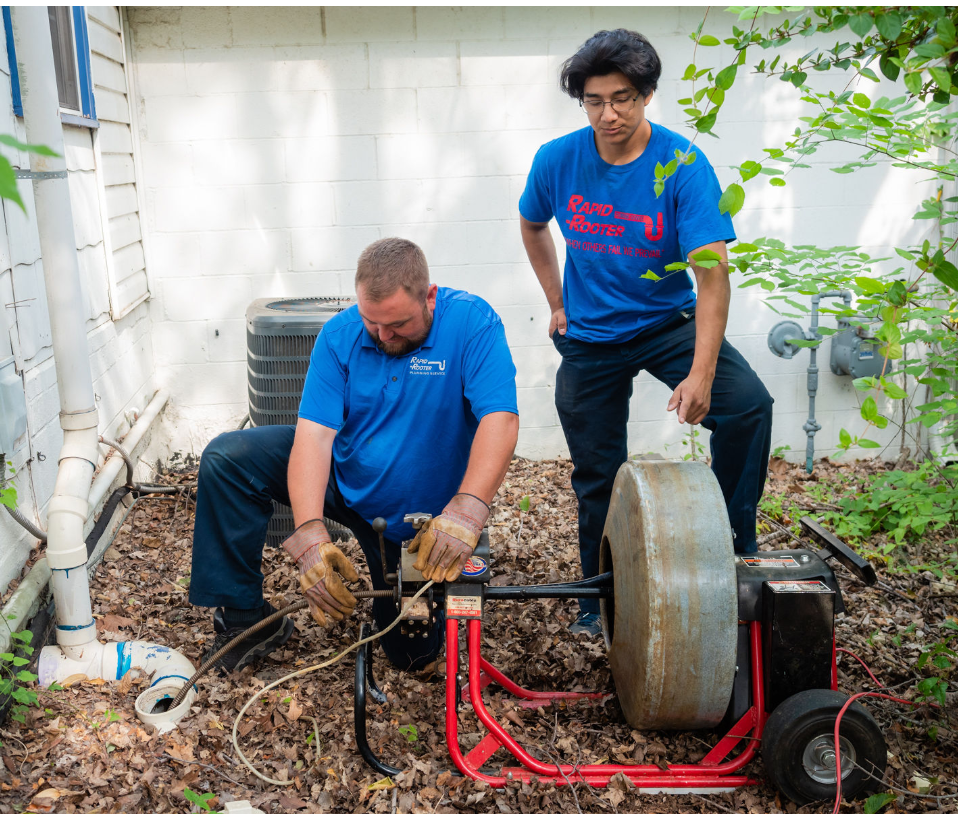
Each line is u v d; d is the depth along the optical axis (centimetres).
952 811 245
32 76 289
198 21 536
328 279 574
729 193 216
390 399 279
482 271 581
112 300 470
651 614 241
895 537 446
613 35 294
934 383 308
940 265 215
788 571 264
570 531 472
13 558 313
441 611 281
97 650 301
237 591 302
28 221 342
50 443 358
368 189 565
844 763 245
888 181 583
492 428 263
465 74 556
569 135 335
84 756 253
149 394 552
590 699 298
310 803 244
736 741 261
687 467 261
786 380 604
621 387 351
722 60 564
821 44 563
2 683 254
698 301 308
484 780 249
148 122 545
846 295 569
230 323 573
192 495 485
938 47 200
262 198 561
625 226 325
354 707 278
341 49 547
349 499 296
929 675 321
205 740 267
